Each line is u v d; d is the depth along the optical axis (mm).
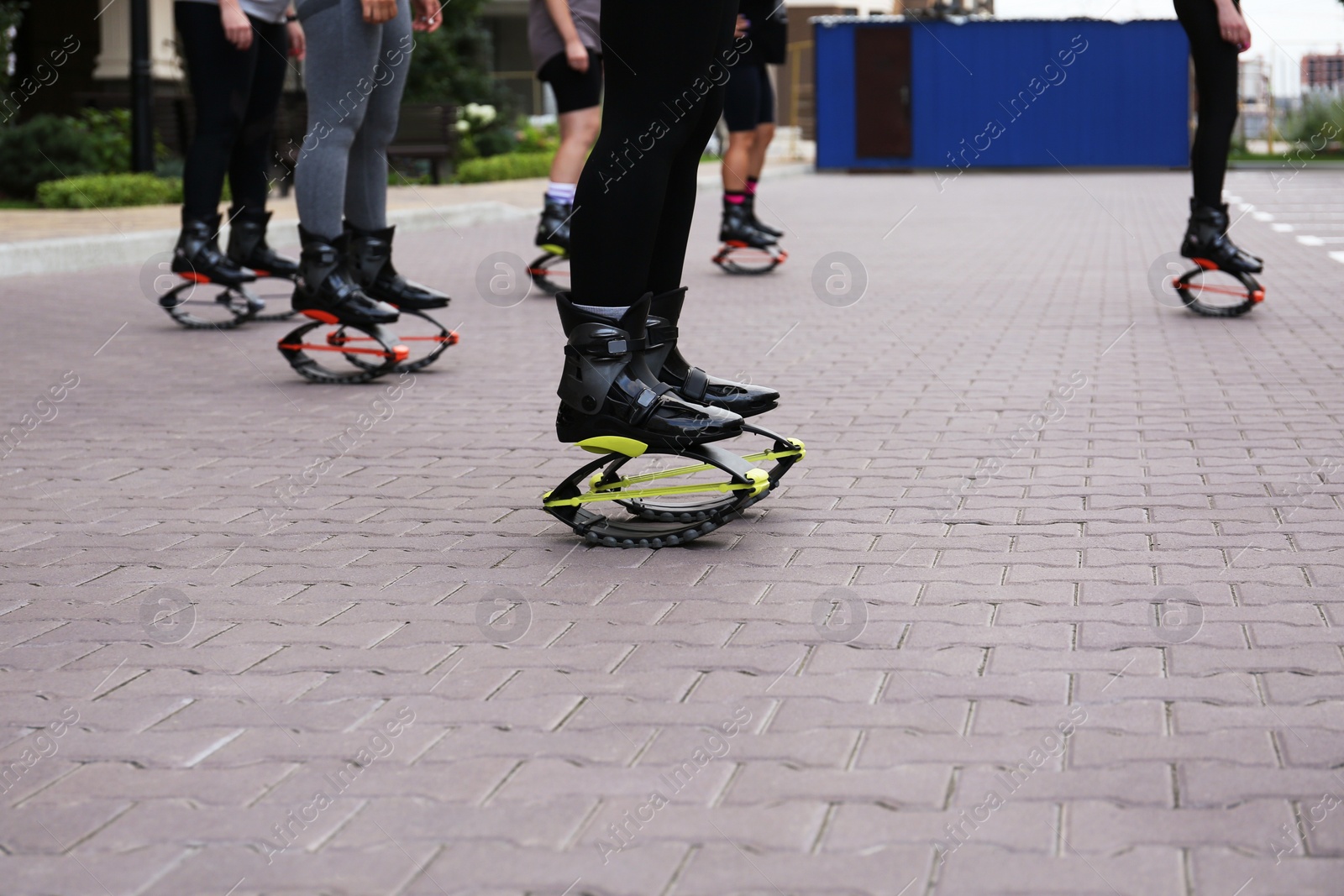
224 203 13094
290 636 2740
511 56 33406
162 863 1873
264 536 3488
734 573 3096
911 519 3516
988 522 3471
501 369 6043
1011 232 12664
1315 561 3104
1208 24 6918
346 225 5980
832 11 33719
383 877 1825
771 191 19688
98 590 3059
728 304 7977
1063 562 3133
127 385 5637
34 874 1847
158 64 19016
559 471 4168
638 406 3312
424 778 2104
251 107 7172
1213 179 7055
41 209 12844
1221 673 2455
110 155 15109
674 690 2422
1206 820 1928
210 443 4590
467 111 22562
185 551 3365
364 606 2914
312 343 6254
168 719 2346
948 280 8977
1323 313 7215
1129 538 3311
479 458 4352
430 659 2598
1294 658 2520
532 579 3082
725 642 2650
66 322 7387
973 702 2344
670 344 3484
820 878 1796
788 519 3537
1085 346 6328
